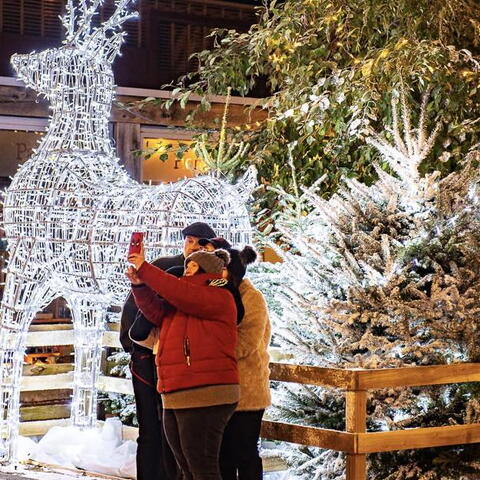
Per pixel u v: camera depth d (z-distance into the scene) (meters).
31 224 6.16
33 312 6.46
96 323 7.32
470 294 5.52
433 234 5.72
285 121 8.03
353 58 8.17
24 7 9.71
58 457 6.74
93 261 5.80
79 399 7.32
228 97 7.50
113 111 9.02
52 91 6.46
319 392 5.80
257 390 5.06
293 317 5.80
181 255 5.34
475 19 8.13
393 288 5.50
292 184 8.06
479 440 5.53
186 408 4.71
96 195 5.94
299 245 6.01
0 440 6.53
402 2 7.88
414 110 7.98
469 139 7.91
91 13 6.50
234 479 5.15
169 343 4.77
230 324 4.79
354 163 7.95
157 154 9.72
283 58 8.25
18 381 6.51
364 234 5.68
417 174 5.90
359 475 5.16
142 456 5.44
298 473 5.93
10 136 9.21
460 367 5.48
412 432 5.29
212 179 5.98
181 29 10.45
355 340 5.61
